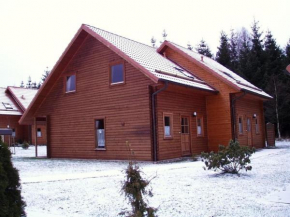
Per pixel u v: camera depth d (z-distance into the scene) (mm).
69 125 17297
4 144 4195
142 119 14203
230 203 6121
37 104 18750
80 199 6855
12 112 33688
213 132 17359
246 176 9359
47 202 6672
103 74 15898
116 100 15227
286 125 34531
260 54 38531
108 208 6055
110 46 14977
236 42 50562
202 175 9688
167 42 19156
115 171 11062
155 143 13820
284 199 6301
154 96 14078
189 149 16000
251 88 20078
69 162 15266
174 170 10906
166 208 5871
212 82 17484
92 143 16172
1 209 3855
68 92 17422
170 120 14859
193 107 16609
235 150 9625
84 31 16344
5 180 3967
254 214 5340
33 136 34812
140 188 4547
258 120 21891
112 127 15297
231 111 16984
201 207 5883
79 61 17000
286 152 17594
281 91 32875
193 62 18172
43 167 13344
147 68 13742
